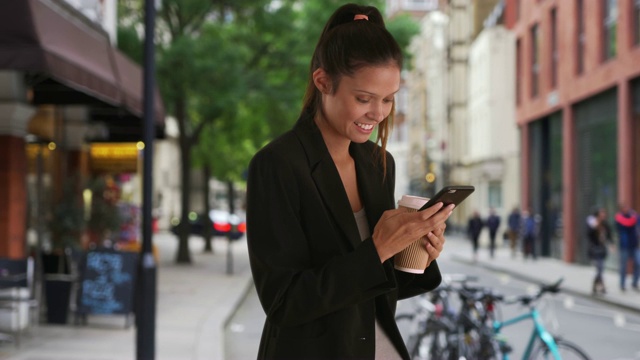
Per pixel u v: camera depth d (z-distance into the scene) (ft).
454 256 120.67
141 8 82.89
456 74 195.42
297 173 6.63
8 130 41.11
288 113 88.43
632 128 80.59
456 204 6.53
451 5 201.46
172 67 77.10
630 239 67.05
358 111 6.57
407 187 296.71
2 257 38.47
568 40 101.91
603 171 91.04
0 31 29.73
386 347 7.02
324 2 85.71
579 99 97.81
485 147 163.32
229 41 85.66
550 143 115.24
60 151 54.08
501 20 159.33
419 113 263.70
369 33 6.55
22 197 42.55
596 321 49.24
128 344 34.91
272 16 84.69
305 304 6.28
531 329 43.01
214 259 101.71
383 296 6.91
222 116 89.86
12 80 39.63
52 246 47.85
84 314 40.86
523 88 126.62
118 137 64.03
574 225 102.27
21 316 35.83
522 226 113.39
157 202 197.98
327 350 6.64
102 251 40.88
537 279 78.07
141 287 30.14
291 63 87.35
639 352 37.91
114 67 40.83
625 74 80.94
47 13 32.48
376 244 6.39
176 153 204.23
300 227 6.61
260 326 45.42
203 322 43.45
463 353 26.23
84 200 57.31
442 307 28.89
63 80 31.89
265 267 6.47
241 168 114.62
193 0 80.89
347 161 7.11
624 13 80.59
